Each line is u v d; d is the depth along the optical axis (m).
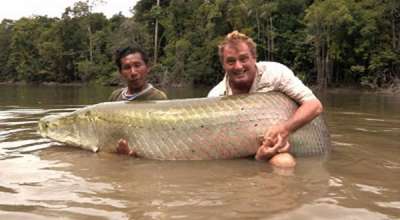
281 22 15.15
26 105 4.45
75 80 21.73
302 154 1.70
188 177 1.36
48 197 1.14
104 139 1.77
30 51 24.09
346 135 2.26
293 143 1.68
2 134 2.23
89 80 20.06
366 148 1.87
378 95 8.20
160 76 16.64
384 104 5.05
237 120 1.63
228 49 1.71
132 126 1.71
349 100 6.14
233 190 1.20
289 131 1.60
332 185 1.25
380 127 2.61
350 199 1.11
